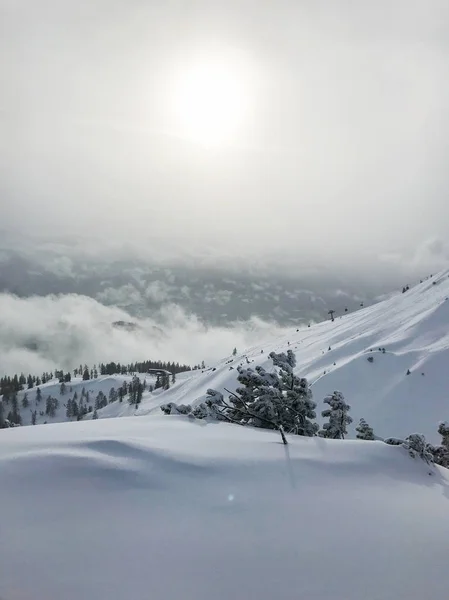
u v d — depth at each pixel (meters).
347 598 6.43
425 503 10.05
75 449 9.95
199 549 7.23
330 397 23.66
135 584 6.29
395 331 153.12
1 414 174.50
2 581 6.07
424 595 6.62
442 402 98.75
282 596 6.36
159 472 9.47
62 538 7.13
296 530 8.08
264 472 10.21
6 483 8.43
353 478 10.71
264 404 17.81
